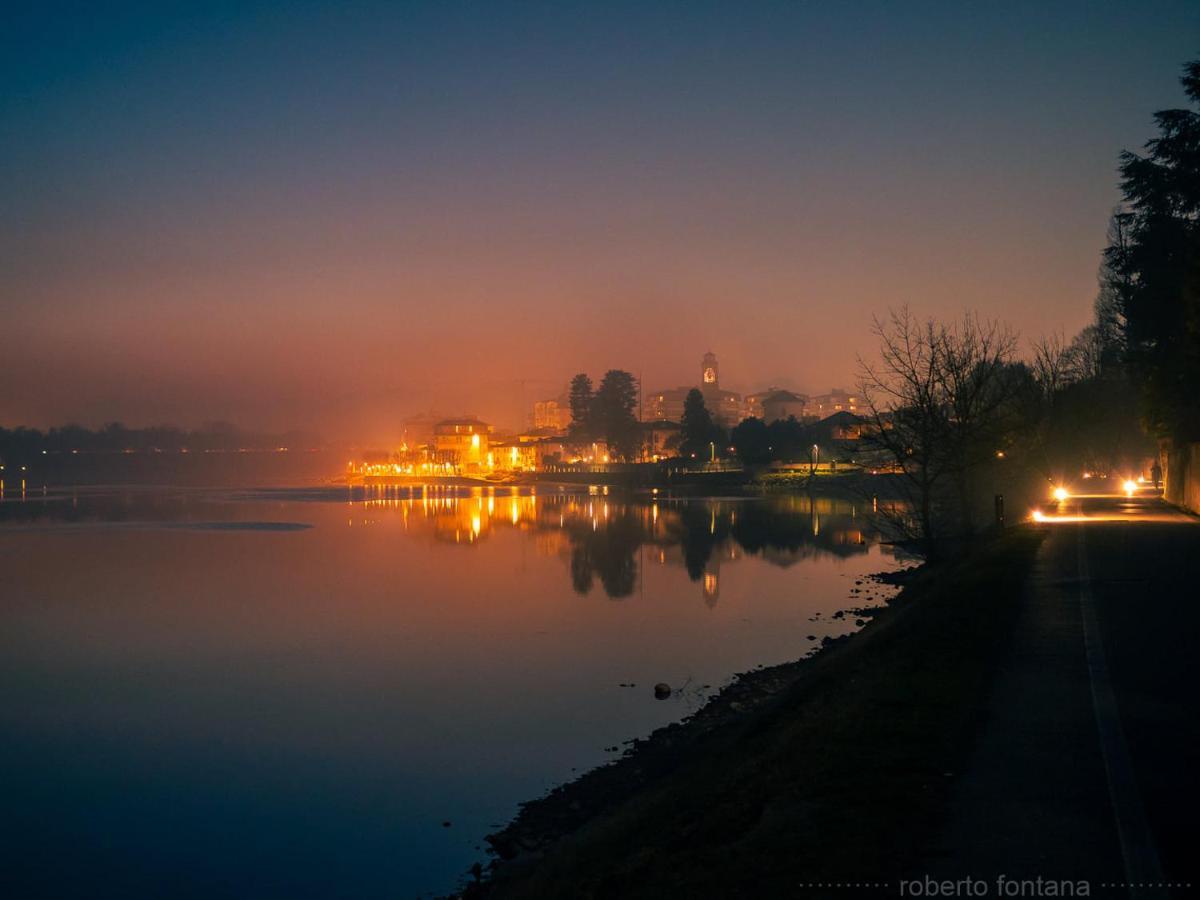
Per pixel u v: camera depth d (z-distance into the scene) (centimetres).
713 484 18725
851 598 4812
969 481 5497
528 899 1266
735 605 4659
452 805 2100
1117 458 9094
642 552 7300
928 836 859
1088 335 9594
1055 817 890
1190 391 5175
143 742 2608
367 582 5841
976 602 2239
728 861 892
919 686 1455
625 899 916
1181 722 1201
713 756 1764
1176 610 2031
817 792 1012
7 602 5112
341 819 2041
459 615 4547
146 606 4953
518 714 2789
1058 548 3322
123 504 16500
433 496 18800
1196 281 4466
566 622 4300
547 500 16100
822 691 1819
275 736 2638
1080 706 1281
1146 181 5247
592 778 2202
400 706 2917
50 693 3127
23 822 2050
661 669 3306
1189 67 4984
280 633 4144
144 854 1889
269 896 1683
